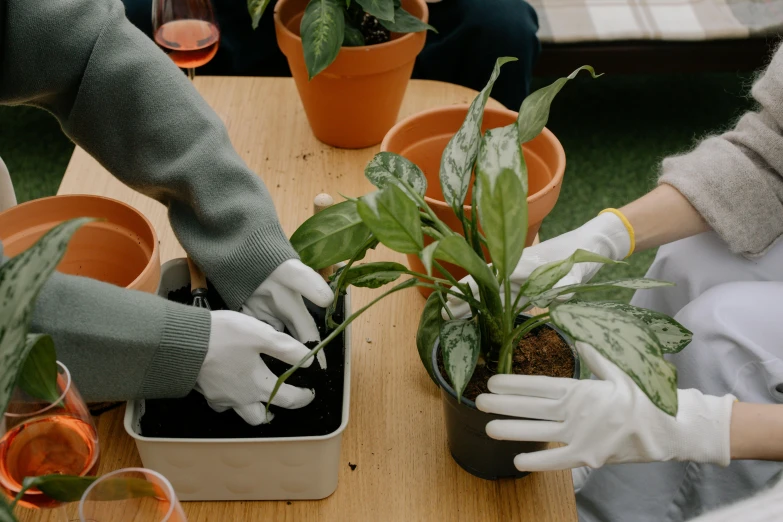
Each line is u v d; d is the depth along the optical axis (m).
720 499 1.10
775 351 1.10
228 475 0.77
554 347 0.84
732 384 1.10
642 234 1.09
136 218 0.89
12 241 0.88
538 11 2.24
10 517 0.44
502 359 0.77
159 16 1.26
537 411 0.77
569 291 0.71
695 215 1.10
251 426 0.80
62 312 0.71
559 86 0.73
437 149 1.08
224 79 1.44
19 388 0.61
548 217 2.26
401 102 1.27
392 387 0.93
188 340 0.75
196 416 0.81
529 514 0.81
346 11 1.19
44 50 0.88
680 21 2.20
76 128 0.94
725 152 1.09
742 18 2.20
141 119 0.91
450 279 0.75
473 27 1.86
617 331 0.62
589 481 1.24
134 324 0.73
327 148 1.28
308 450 0.75
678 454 0.81
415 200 0.75
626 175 2.42
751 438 0.82
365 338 0.99
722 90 2.81
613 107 2.72
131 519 0.60
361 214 0.61
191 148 0.91
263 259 0.85
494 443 0.80
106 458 0.84
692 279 1.23
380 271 0.78
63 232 0.45
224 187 0.90
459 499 0.82
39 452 0.63
